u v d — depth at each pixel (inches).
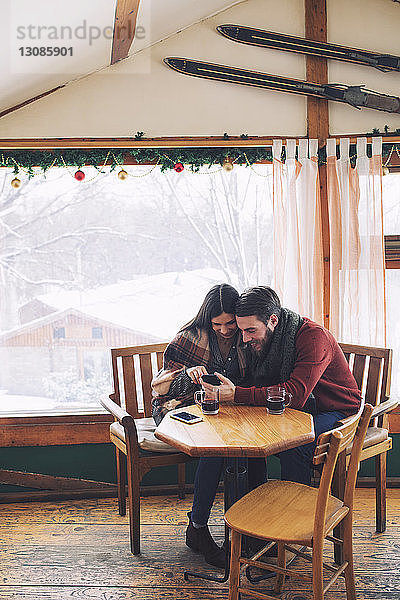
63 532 132.6
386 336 151.8
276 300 118.2
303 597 108.0
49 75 136.6
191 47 149.3
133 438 121.0
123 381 149.7
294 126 151.6
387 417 148.3
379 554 120.6
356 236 149.6
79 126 147.8
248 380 122.6
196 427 104.7
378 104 148.7
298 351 117.8
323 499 88.8
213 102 149.9
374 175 148.3
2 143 145.7
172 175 153.6
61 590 110.1
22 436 150.4
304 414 110.4
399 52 151.0
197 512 118.5
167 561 119.7
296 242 149.0
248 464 121.0
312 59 151.3
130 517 122.4
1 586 111.5
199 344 123.3
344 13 151.3
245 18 150.2
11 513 143.0
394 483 152.8
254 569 117.2
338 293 150.5
